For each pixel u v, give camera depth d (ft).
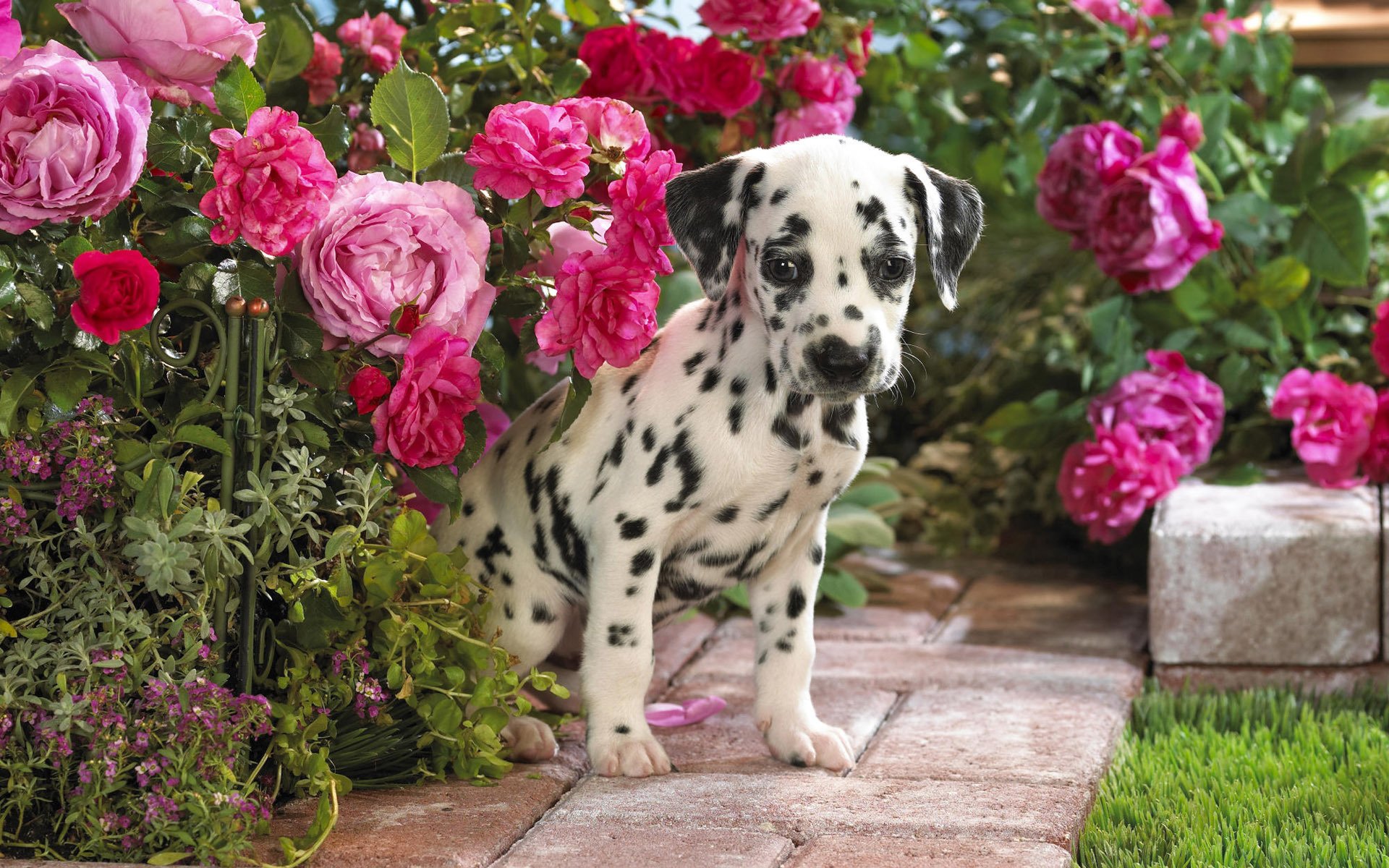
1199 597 12.41
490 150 9.25
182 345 9.12
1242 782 9.51
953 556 17.81
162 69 9.14
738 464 9.24
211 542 7.90
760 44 13.17
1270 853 8.17
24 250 8.30
